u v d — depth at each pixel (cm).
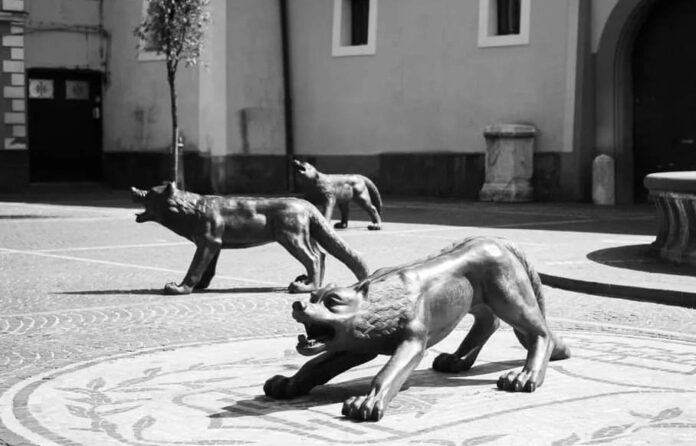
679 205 1432
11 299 1216
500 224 2238
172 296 1236
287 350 882
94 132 3625
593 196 2856
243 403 685
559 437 598
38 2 3472
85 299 1212
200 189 3372
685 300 1166
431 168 3206
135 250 1756
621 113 2861
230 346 905
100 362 834
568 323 1039
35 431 618
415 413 652
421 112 3234
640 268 1395
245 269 1501
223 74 3388
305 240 1253
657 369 791
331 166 3462
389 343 667
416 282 677
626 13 2806
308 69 3509
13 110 3409
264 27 3488
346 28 3431
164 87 3456
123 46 3566
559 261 1474
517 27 3045
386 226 2202
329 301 649
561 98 2911
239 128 3425
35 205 2769
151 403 689
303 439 595
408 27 3259
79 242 1889
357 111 3394
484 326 777
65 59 3541
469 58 3111
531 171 2953
